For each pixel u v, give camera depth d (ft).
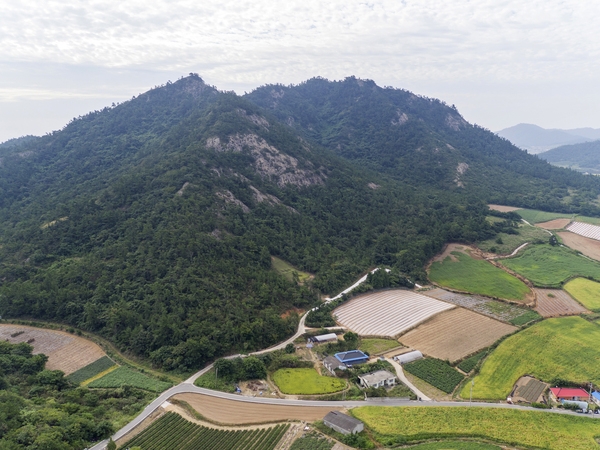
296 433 271.69
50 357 370.32
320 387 330.13
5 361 335.06
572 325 437.99
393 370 354.74
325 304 471.62
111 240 512.63
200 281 429.38
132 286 432.66
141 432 269.44
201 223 515.50
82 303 428.97
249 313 410.93
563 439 271.69
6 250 527.81
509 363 367.04
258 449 254.47
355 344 401.08
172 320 382.83
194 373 345.92
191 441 262.26
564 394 319.06
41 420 253.24
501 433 276.21
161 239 481.05
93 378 340.80
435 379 342.44
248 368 340.80
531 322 444.96
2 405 253.65
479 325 440.86
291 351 383.65
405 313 469.16
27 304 433.48
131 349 374.84
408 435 270.26
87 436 257.75
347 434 265.54
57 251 518.37
